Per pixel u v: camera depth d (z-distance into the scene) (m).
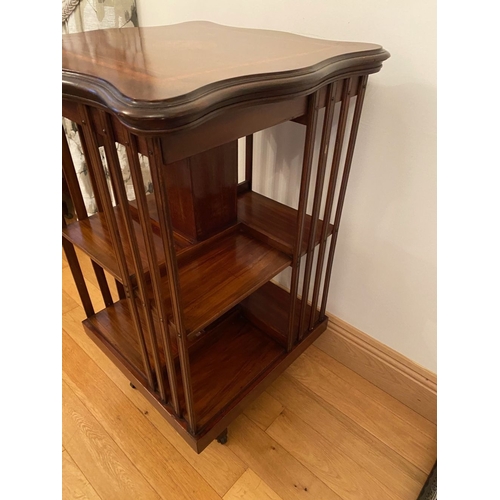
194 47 0.70
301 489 0.94
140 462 0.98
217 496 0.93
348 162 0.84
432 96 0.75
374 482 0.96
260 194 1.12
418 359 1.07
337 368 1.24
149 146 0.48
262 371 0.99
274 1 0.89
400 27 0.73
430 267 0.92
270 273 0.85
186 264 0.87
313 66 0.60
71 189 0.88
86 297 1.04
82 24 1.23
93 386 1.15
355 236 1.03
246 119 0.58
